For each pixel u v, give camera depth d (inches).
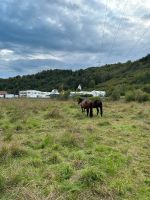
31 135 525.0
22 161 352.8
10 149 385.7
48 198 258.1
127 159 387.2
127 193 287.6
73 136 473.4
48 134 505.4
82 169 324.8
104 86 4188.0
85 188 287.3
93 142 481.1
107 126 668.1
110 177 319.6
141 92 1675.7
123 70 5255.9
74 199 267.6
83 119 794.2
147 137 560.7
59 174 315.0
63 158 377.7
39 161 351.3
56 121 704.4
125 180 310.0
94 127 620.4
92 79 4852.4
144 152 444.1
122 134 573.6
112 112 989.2
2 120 711.7
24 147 408.5
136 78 4052.7
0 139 478.0
